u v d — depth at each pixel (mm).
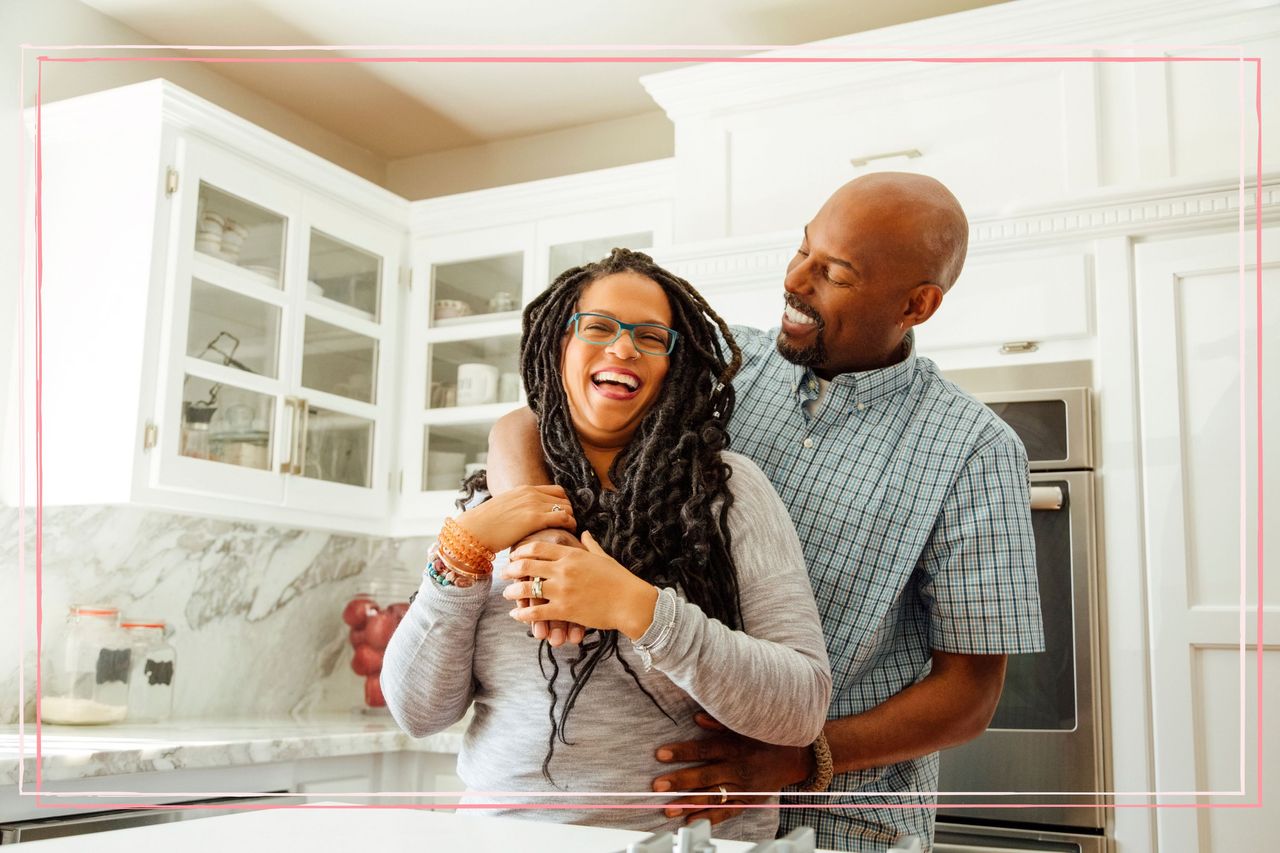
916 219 1177
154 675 2389
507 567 866
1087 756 1734
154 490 2201
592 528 987
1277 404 1734
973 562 1130
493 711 983
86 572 2395
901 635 1203
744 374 1302
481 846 743
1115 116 2018
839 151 2213
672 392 1016
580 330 1006
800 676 874
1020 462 1174
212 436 2336
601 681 927
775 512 996
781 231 2107
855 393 1210
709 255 2146
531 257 2787
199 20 2643
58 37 2484
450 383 2875
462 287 2891
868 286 1190
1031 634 1119
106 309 2244
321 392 2629
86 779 1741
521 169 3246
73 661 2215
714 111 2352
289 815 877
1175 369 1798
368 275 2834
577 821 917
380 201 2842
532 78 2898
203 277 2311
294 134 3105
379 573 3168
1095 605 1778
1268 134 1908
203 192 2342
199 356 2311
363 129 3211
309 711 2943
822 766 1020
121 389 2193
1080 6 2041
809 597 962
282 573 2898
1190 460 1777
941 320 1958
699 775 925
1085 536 1797
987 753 1791
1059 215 1889
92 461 2203
